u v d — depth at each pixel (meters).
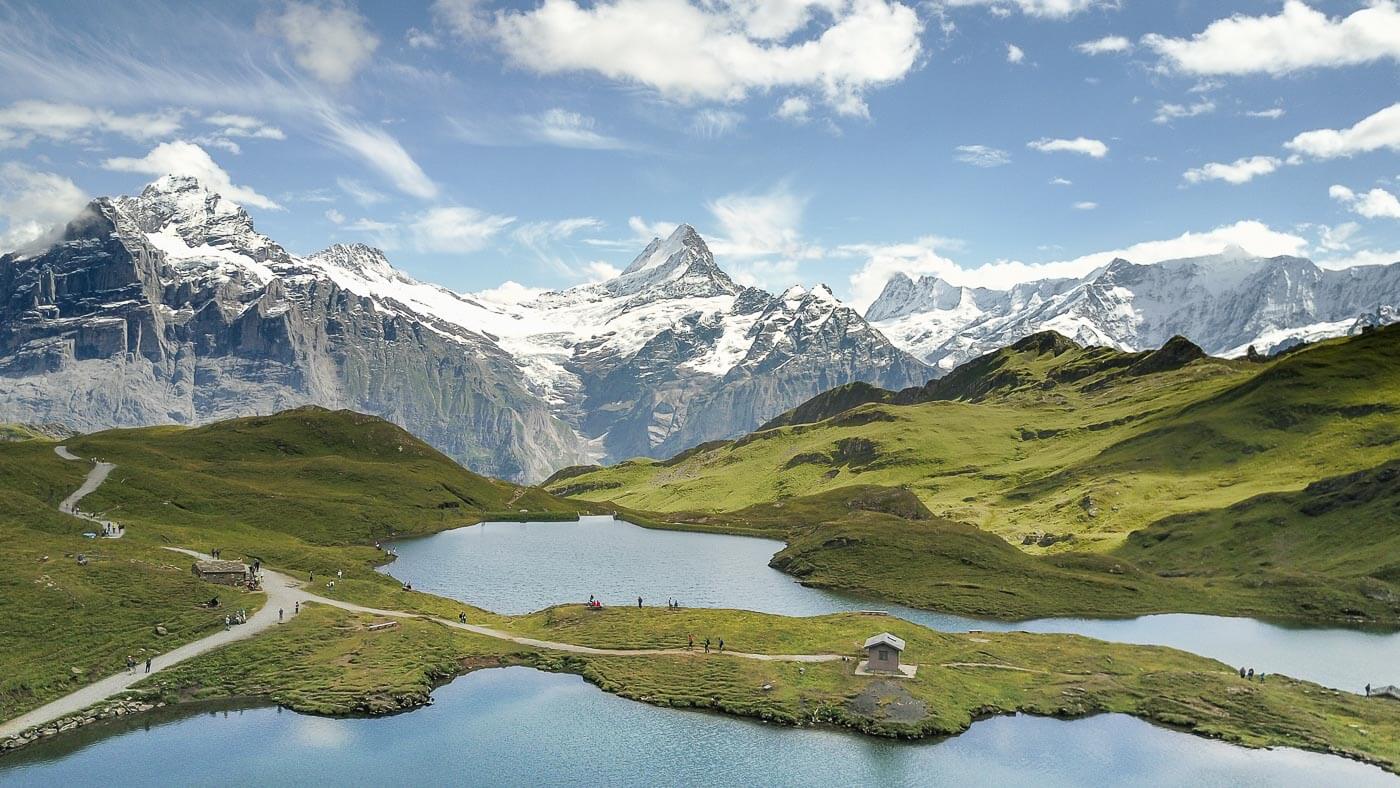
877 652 143.12
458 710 131.50
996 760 119.19
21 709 123.25
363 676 138.38
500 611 197.50
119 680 133.00
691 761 117.75
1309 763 117.81
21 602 146.00
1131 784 112.50
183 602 159.00
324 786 109.19
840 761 118.44
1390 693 140.25
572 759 117.56
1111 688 141.00
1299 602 195.50
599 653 154.50
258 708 129.12
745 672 143.25
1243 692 138.12
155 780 109.88
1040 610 199.50
